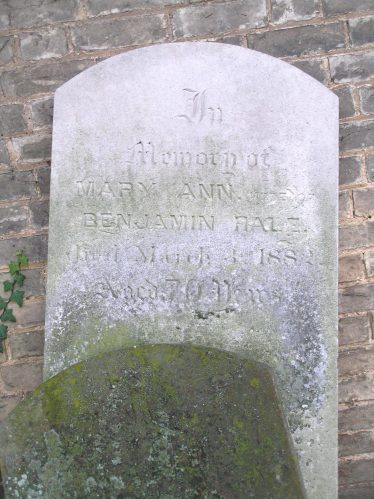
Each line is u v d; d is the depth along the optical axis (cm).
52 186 211
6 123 229
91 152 210
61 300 212
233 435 189
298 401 208
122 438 193
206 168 208
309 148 204
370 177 225
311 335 207
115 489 192
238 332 209
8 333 238
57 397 194
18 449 192
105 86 207
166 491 192
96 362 197
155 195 210
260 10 220
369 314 229
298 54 221
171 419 192
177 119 207
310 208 206
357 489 235
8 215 233
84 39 225
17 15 225
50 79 227
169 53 205
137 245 211
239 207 208
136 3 222
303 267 207
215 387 191
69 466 192
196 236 209
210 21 221
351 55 221
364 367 231
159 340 211
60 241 212
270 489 186
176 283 211
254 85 204
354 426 233
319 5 220
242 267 209
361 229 227
